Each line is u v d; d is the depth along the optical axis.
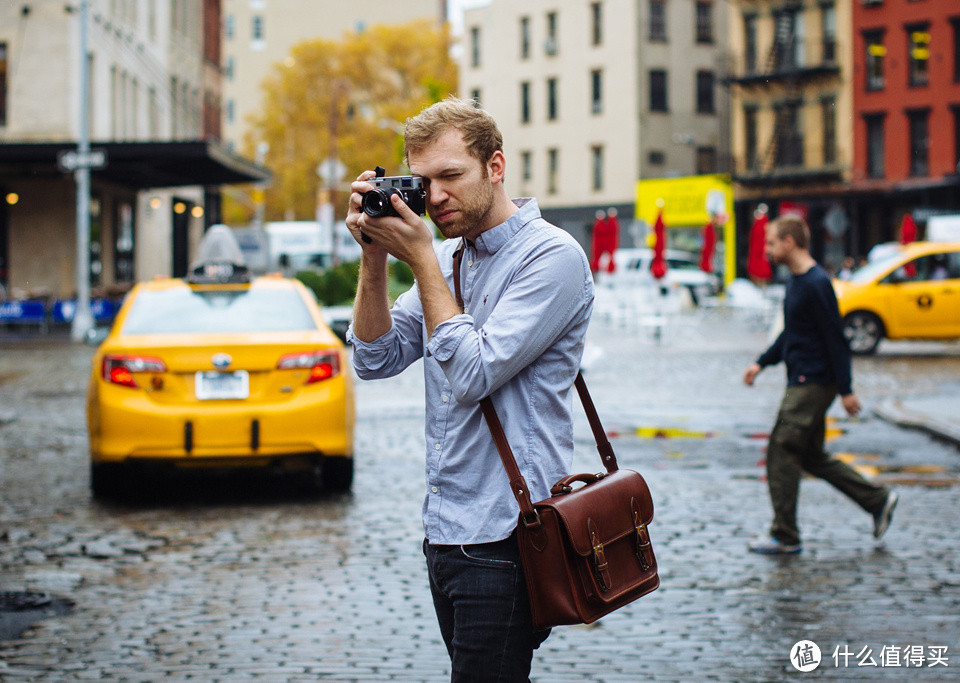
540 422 2.97
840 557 6.91
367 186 2.89
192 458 8.48
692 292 44.62
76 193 35.75
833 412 14.37
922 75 48.75
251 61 113.12
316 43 85.56
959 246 23.52
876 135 50.38
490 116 2.98
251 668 5.01
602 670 4.98
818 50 51.84
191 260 51.38
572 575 2.87
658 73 61.78
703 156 63.78
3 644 5.36
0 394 17.08
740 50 54.56
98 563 6.95
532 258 2.95
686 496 8.84
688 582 6.37
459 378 2.85
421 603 6.02
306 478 9.99
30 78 35.06
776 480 7.05
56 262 35.66
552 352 2.98
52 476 10.09
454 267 3.10
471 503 2.96
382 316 3.19
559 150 64.94
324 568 6.77
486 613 2.93
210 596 6.19
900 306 23.27
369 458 10.83
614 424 13.19
